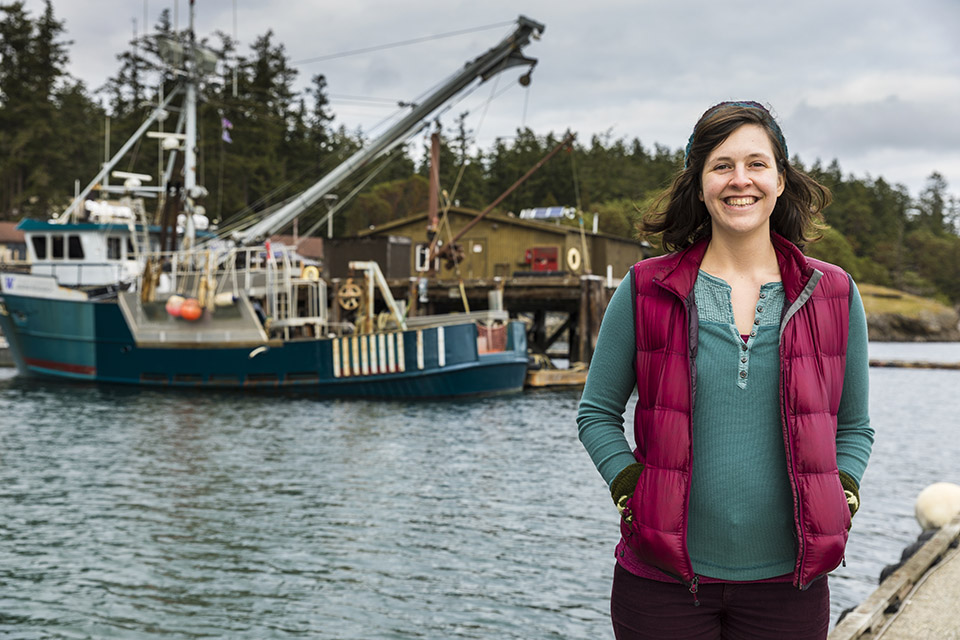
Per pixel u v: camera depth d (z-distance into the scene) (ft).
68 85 247.50
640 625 6.95
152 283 79.15
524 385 81.66
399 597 22.36
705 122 6.87
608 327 7.11
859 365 6.92
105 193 91.71
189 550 26.55
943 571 17.25
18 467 40.32
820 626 6.81
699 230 7.25
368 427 54.54
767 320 6.70
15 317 87.66
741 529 6.65
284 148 243.40
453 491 35.19
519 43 90.02
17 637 19.90
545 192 293.43
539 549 26.68
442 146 307.78
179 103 216.33
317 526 29.43
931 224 495.00
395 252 108.06
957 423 63.57
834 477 6.55
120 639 19.86
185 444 47.42
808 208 7.25
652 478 6.65
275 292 78.07
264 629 20.31
